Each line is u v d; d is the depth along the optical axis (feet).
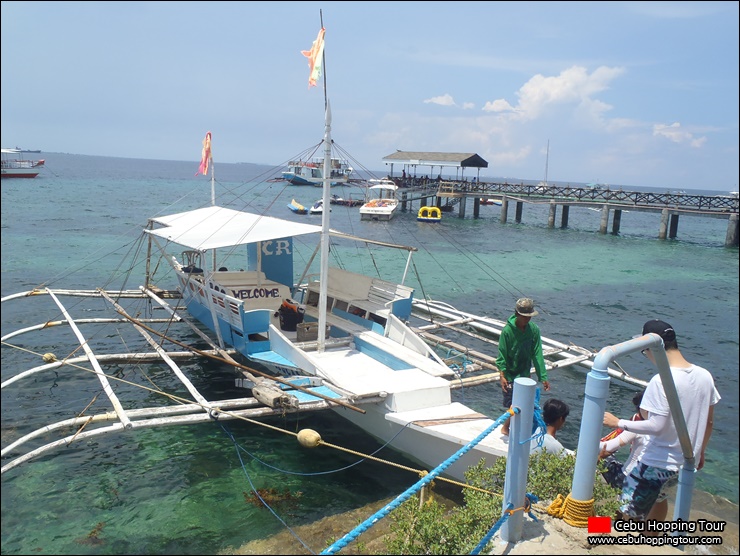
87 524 24.26
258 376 33.65
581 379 45.19
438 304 64.08
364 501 26.14
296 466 29.45
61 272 80.94
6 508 25.35
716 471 29.22
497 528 14.92
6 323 55.36
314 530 23.27
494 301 75.05
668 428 16.37
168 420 27.71
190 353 40.65
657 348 14.15
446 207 215.92
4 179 302.25
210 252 77.46
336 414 34.58
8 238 109.70
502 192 192.34
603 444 19.39
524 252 124.16
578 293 82.89
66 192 239.50
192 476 28.40
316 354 37.63
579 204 168.86
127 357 38.27
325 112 33.76
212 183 63.26
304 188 325.01
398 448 29.84
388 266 100.22
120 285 74.38
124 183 341.21
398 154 217.56
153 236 55.06
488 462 23.98
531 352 22.77
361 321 42.93
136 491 26.94
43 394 38.63
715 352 56.65
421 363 34.35
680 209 151.23
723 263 116.78
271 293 48.03
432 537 16.61
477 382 35.01
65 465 29.30
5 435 32.53
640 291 85.97
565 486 17.83
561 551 14.97
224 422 34.45
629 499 17.04
